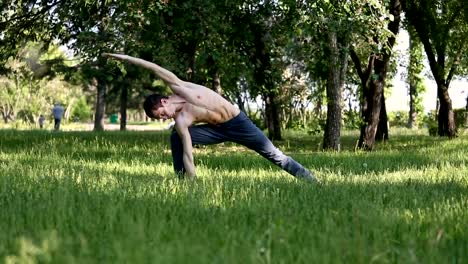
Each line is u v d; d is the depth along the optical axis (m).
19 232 3.87
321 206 5.08
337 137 18.58
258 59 21.00
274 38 20.00
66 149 14.41
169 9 15.48
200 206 4.97
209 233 3.83
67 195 5.22
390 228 4.20
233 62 19.17
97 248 3.41
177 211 4.61
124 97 41.25
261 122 34.22
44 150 13.54
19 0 19.47
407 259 3.24
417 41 29.94
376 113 19.83
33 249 3.27
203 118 7.50
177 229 3.83
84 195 5.36
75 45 17.66
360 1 16.67
